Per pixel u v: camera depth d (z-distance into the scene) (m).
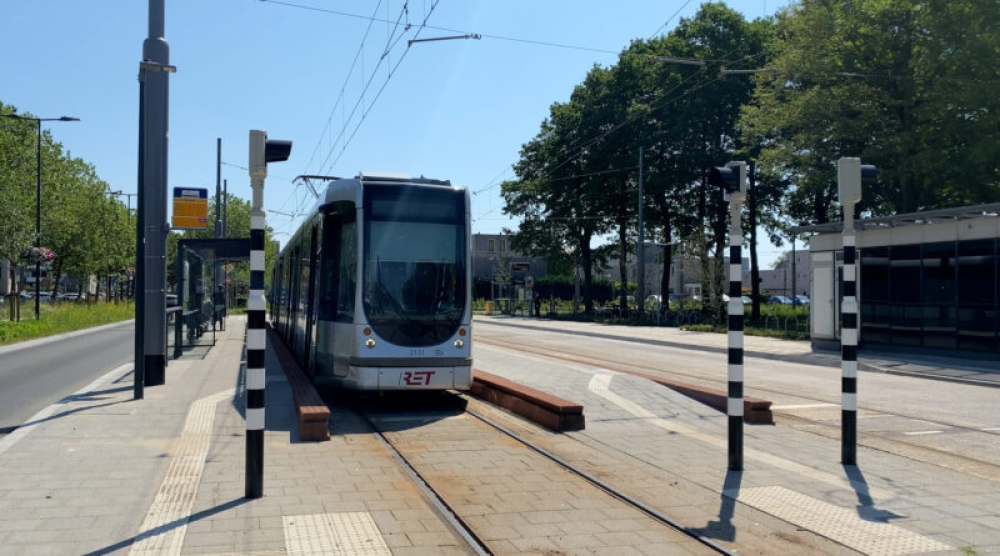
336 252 12.23
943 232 21.98
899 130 27.97
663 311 43.75
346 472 7.76
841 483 7.48
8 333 26.62
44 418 10.36
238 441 8.95
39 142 36.59
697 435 9.84
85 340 27.77
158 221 13.78
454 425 10.66
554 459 8.43
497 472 7.86
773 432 10.12
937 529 6.08
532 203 56.59
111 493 6.77
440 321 11.76
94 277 59.81
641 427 10.32
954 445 9.48
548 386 13.33
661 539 5.80
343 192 12.22
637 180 47.28
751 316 44.03
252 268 6.82
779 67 30.33
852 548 5.62
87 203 50.69
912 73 27.62
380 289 11.59
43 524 5.90
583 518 6.30
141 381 12.08
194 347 21.42
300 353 15.89
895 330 23.59
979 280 20.88
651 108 44.75
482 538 5.76
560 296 80.81
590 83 50.91
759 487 7.30
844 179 8.24
